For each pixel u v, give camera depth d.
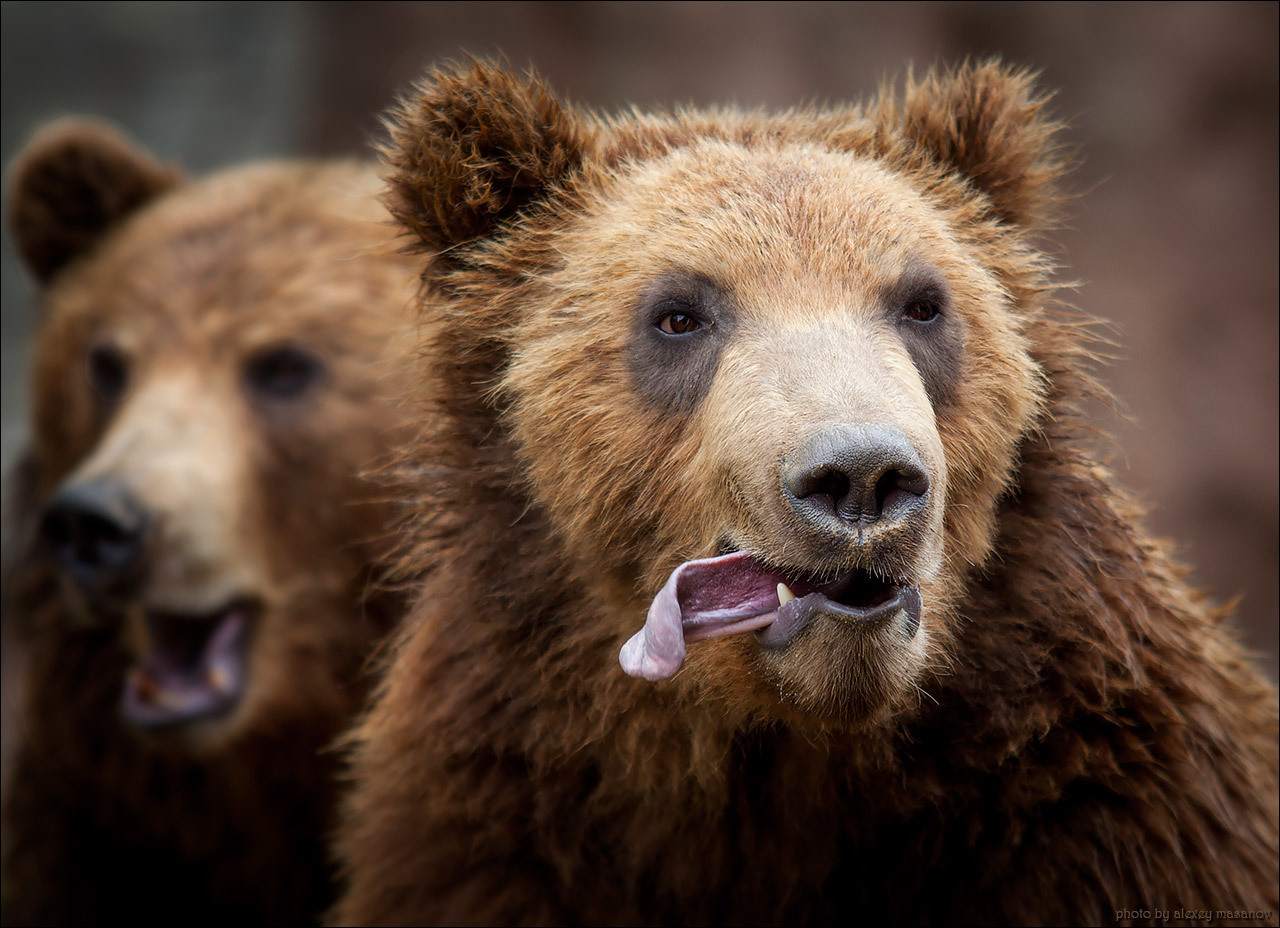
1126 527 7.06
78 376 11.05
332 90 24.42
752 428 5.86
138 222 11.53
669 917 7.06
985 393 6.65
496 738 6.89
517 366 6.91
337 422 10.34
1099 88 22.19
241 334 10.34
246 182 11.45
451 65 7.37
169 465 9.90
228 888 11.21
